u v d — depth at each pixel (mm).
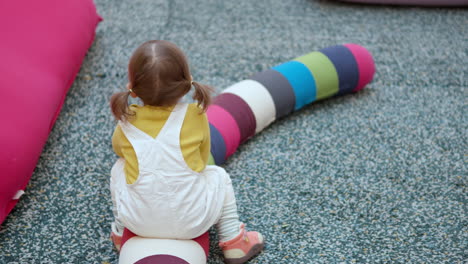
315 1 2211
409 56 1874
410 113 1598
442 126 1544
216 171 1054
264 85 1483
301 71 1548
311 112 1603
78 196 1272
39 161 1368
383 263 1117
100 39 1886
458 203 1277
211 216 1011
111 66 1748
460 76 1773
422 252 1145
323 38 1963
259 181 1334
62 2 1526
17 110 1181
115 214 1084
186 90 970
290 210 1251
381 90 1703
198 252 1011
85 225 1197
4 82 1182
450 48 1926
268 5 2180
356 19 2100
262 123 1461
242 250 1087
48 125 1305
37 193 1273
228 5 2168
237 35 1963
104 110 1561
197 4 2162
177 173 972
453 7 2205
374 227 1209
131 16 2041
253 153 1430
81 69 1727
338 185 1327
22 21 1340
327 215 1239
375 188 1319
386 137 1498
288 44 1921
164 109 979
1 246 1137
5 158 1099
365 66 1615
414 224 1218
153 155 968
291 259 1125
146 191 965
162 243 987
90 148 1420
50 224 1195
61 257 1119
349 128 1532
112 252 1136
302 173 1364
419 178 1354
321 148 1452
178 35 1939
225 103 1408
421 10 2182
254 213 1240
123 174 1021
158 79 924
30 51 1318
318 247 1156
